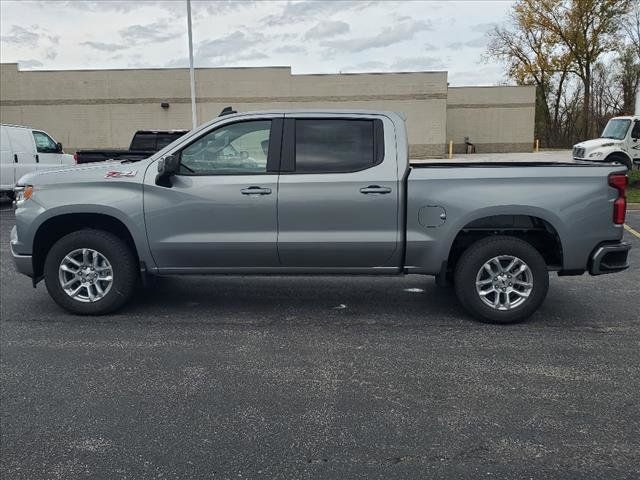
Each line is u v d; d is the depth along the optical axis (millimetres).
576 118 53344
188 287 7109
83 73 34375
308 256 5656
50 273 5844
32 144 15891
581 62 49000
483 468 3166
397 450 3355
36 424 3689
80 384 4285
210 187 5586
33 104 34531
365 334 5375
